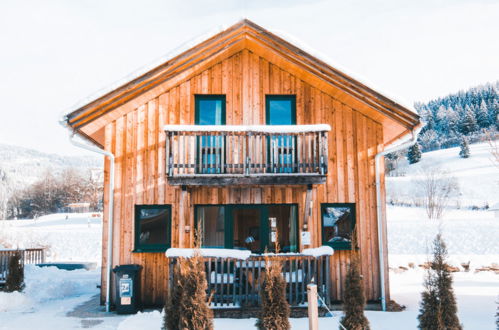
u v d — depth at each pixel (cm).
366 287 1025
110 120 1052
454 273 1481
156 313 869
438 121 13225
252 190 1059
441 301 636
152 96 1070
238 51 1112
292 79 1105
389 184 7119
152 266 1013
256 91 1101
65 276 1595
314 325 577
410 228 3691
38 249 2086
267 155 1070
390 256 1805
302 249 1027
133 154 1049
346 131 1081
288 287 961
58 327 837
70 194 8806
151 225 1038
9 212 9019
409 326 799
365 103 1033
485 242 2905
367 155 1073
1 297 1027
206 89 1092
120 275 957
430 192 5559
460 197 6144
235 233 1055
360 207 1055
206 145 1011
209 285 893
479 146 9594
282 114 1106
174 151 1000
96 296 1206
